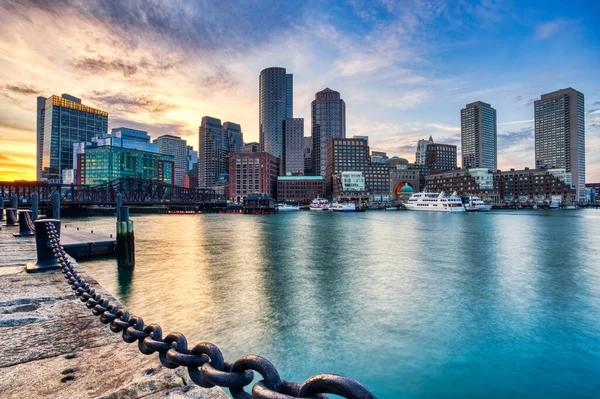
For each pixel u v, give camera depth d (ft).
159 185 428.97
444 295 54.95
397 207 559.38
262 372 4.55
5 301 16.46
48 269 24.57
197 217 327.47
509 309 48.37
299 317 44.83
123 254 73.26
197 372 5.99
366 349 36.27
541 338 39.01
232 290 57.00
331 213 424.87
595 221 248.11
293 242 124.26
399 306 49.32
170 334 7.64
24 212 50.67
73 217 304.30
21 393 7.99
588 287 59.88
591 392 29.14
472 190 589.32
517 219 279.49
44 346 10.96
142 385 8.23
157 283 61.05
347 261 84.48
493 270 73.72
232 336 39.11
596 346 36.99
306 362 33.81
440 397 28.63
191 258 88.22
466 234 155.02
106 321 11.89
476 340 38.42
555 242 124.16
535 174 612.70
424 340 38.50
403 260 85.56
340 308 48.55
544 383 30.48
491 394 28.94
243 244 118.01
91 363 9.67
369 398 3.42
